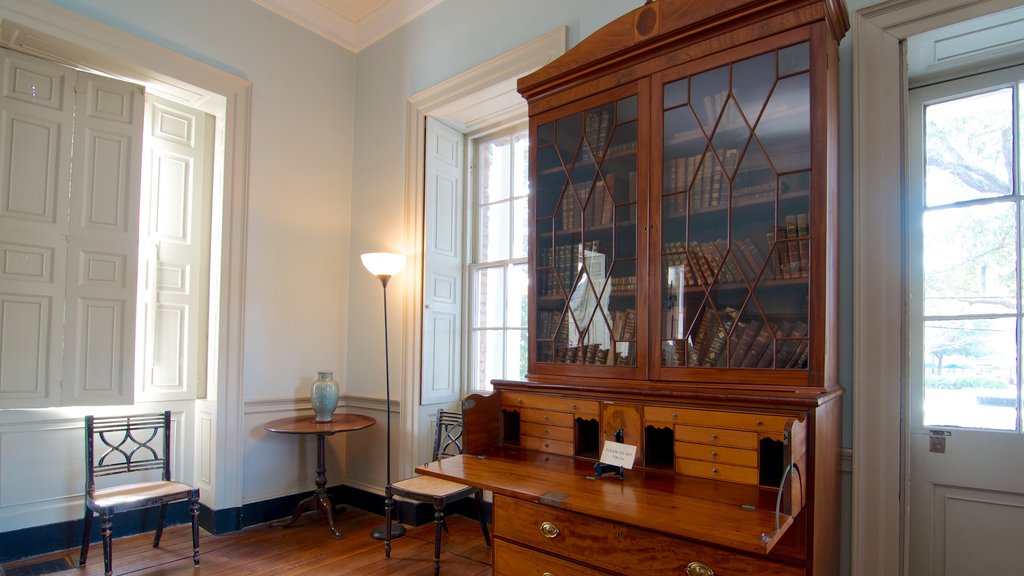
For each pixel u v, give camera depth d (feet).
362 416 12.65
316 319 13.08
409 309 12.23
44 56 10.12
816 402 5.28
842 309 6.90
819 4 5.77
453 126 12.83
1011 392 6.54
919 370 7.07
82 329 10.40
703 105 6.49
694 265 6.47
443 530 11.30
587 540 5.94
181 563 9.76
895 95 6.67
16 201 9.83
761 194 6.09
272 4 12.53
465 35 11.60
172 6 11.02
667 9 6.66
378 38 13.55
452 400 12.62
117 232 10.85
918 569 6.90
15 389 9.67
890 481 6.48
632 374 6.77
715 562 5.25
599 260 7.26
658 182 6.75
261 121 12.29
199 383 12.12
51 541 10.13
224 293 11.57
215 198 12.13
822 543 5.42
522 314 11.79
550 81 7.77
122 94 10.99
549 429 7.24
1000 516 6.49
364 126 13.76
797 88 5.90
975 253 6.83
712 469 5.86
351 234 13.85
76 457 10.55
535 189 7.98
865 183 6.79
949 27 6.31
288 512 12.32
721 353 6.21
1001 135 6.78
